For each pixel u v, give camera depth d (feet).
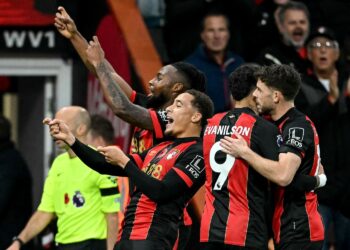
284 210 56.03
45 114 86.84
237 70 56.13
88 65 58.80
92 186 65.21
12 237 78.59
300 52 80.07
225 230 53.83
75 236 65.26
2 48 83.66
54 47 83.97
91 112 82.28
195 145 54.90
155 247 53.83
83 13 81.97
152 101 58.65
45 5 83.41
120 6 80.02
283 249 56.13
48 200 66.28
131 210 54.75
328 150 75.15
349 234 74.79
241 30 84.69
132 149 59.16
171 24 85.15
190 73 58.44
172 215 54.34
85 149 54.34
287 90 55.67
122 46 78.38
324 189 74.54
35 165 91.40
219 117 55.36
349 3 89.20
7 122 79.30
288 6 79.71
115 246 55.11
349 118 75.51
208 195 54.90
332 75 75.31
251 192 54.08
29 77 91.09
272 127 54.65
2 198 78.23
